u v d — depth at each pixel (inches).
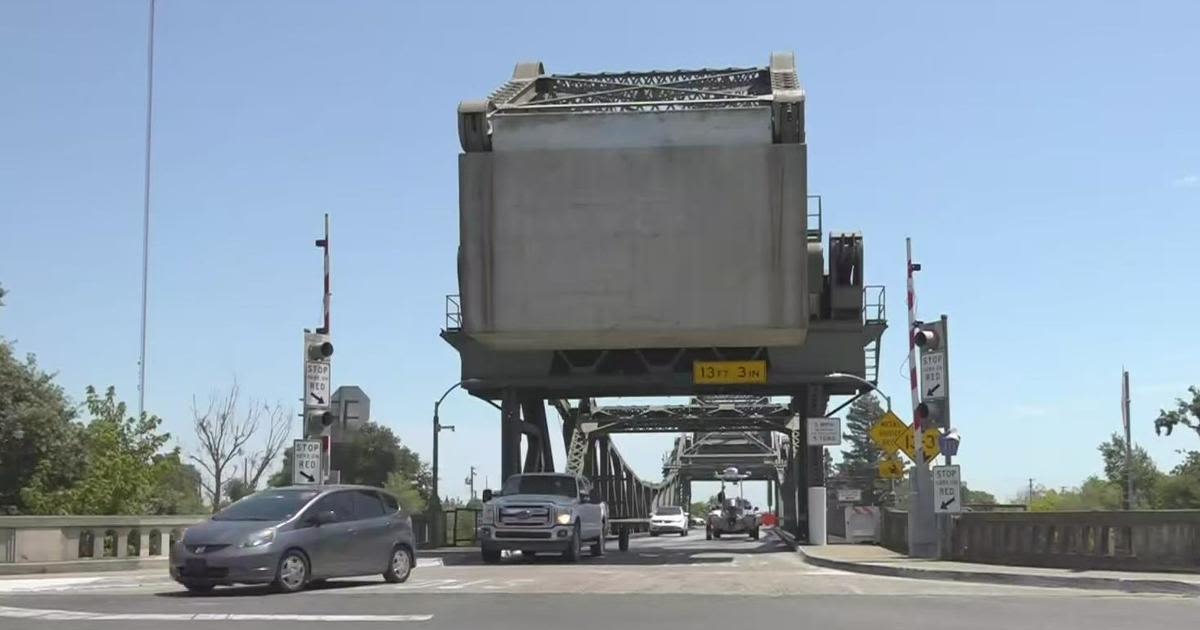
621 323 1259.2
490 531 1120.8
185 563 660.7
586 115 1222.3
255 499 721.6
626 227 1232.8
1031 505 2684.5
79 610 583.2
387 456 3459.6
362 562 740.0
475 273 1261.1
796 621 533.0
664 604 615.8
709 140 1211.9
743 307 1242.6
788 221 1218.6
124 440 1508.4
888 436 1101.1
